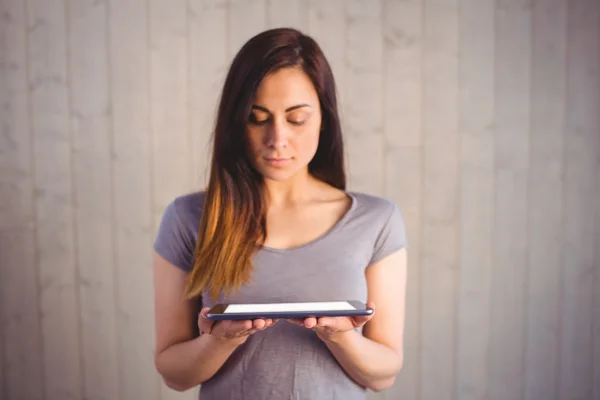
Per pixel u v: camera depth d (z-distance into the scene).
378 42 1.70
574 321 1.82
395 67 1.71
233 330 0.79
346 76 1.70
